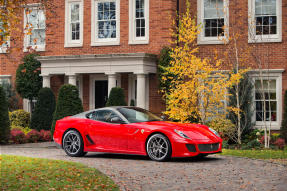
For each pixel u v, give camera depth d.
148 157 11.33
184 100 14.95
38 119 18.84
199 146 9.92
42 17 20.84
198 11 18.95
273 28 18.27
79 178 7.61
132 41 19.56
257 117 18.11
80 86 20.69
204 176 8.10
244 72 16.14
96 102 20.48
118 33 19.83
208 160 10.49
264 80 18.12
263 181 7.55
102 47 20.06
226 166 9.40
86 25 20.38
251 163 9.89
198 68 14.83
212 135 10.45
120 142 10.72
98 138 11.09
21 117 20.06
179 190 6.87
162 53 18.19
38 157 11.18
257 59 16.52
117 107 11.35
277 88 17.97
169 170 8.81
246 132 17.02
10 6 8.50
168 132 10.04
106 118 11.13
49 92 19.09
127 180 7.68
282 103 17.92
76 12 20.64
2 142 15.75
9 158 10.09
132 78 19.95
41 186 6.84
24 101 21.41
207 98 14.91
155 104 19.00
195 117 15.05
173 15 18.94
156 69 18.89
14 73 21.53
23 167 8.55
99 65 18.84
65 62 19.39
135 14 19.66
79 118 11.55
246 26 18.34
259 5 18.36
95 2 20.30
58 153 12.58
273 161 10.38
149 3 19.28
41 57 19.61
